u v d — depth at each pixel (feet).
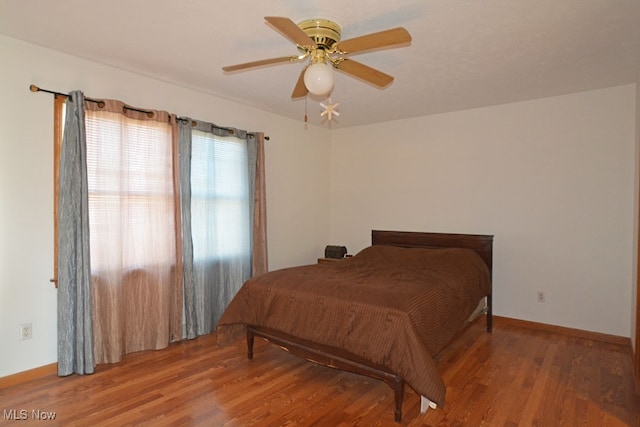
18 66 8.30
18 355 8.35
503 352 10.36
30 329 8.52
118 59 9.35
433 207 14.58
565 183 11.94
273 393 7.98
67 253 8.68
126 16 7.22
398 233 15.11
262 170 13.52
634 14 6.94
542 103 12.32
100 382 8.39
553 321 12.18
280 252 15.01
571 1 6.51
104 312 9.34
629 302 10.99
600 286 11.43
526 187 12.62
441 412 7.28
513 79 10.52
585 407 7.43
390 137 15.71
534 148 12.47
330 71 6.81
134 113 10.01
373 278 9.54
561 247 12.04
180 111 11.43
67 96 8.86
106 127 9.35
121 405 7.39
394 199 15.62
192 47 8.64
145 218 10.21
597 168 11.43
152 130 10.34
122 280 9.70
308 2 6.59
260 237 13.50
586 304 11.64
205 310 11.72
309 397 7.84
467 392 8.06
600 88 11.31
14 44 8.24
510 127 12.90
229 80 10.86
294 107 13.74
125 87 10.13
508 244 12.98
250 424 6.81
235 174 12.74
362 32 7.68
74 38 8.20
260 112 14.02
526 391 8.11
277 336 9.09
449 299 8.79
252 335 9.71
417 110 13.93
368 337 7.35
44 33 7.98
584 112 11.61
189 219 11.19
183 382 8.45
